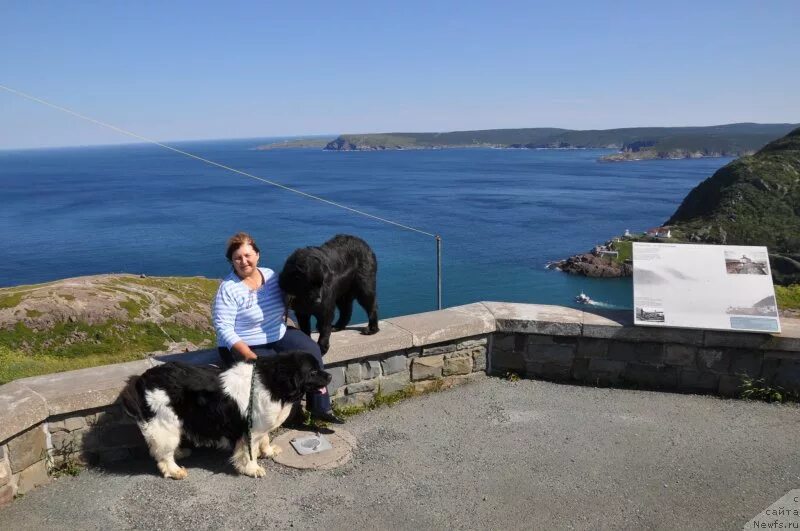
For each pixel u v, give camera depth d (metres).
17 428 3.85
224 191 131.62
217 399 4.07
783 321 5.75
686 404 5.44
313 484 4.16
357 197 116.19
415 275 53.03
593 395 5.66
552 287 52.25
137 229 77.44
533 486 4.14
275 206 101.19
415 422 5.14
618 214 95.31
